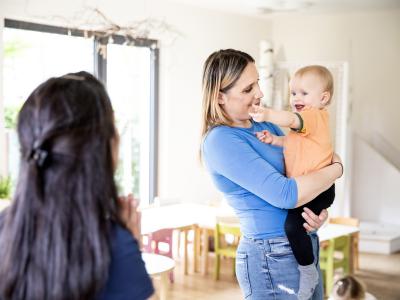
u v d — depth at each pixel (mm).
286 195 1851
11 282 1149
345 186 6934
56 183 1158
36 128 1197
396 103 7508
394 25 7441
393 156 7590
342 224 5723
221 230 5316
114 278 1195
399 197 7352
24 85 5461
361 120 7703
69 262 1139
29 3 5145
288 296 1968
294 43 7996
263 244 1972
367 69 7645
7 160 5027
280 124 2004
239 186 1990
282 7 7016
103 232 1175
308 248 1959
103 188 1196
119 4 5945
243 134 2002
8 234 1171
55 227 1144
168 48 6539
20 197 1175
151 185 6582
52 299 1132
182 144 6777
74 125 1188
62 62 5688
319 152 2035
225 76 1963
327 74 2455
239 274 2053
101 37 5836
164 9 6430
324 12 7543
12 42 5379
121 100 6246
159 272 3814
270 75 7230
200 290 5137
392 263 6227
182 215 5520
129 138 6414
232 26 7352
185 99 6777
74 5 5496
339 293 3662
